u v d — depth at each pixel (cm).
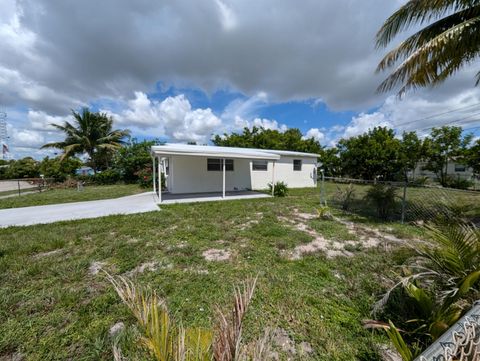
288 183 1420
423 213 584
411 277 189
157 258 349
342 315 217
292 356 171
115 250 376
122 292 103
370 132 1927
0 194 1260
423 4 451
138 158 1686
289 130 2619
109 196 1073
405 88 570
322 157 2036
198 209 713
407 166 1733
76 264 319
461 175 1720
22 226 516
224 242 420
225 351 91
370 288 259
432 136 1628
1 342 181
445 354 108
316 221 578
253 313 220
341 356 171
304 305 233
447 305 164
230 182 1197
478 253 179
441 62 481
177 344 100
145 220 567
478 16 435
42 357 171
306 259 347
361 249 389
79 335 190
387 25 527
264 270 311
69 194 1165
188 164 1091
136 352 170
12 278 284
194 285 270
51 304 230
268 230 486
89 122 1906
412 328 187
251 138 2408
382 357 169
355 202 803
